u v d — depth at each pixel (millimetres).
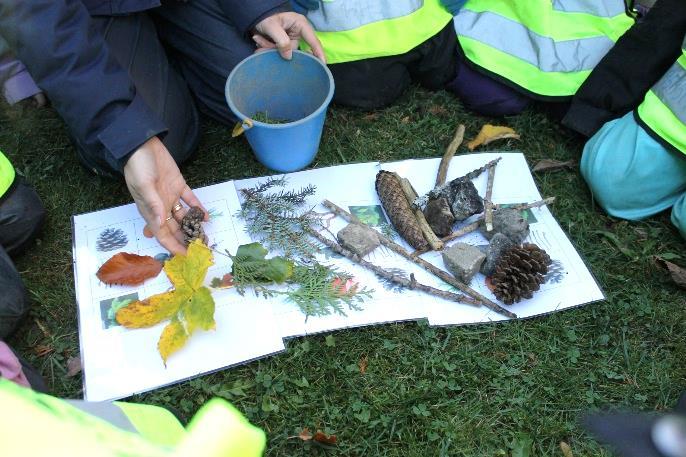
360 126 1744
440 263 1413
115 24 1516
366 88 1723
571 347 1324
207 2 1616
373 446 1188
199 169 1639
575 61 1682
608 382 1287
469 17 1766
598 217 1564
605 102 1607
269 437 1195
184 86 1686
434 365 1289
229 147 1686
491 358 1305
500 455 1186
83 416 571
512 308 1357
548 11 1688
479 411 1234
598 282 1429
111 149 1218
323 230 1471
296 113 1684
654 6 1504
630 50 1555
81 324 1301
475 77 1750
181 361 1250
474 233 1472
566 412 1242
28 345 1321
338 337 1316
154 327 1291
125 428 731
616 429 855
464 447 1194
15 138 1708
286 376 1260
